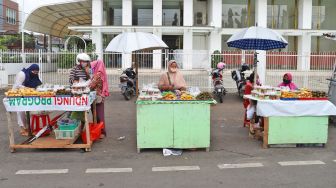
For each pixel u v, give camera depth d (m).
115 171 5.71
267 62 20.03
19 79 7.84
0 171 5.72
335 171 5.70
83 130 7.19
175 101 6.65
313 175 5.50
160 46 8.73
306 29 27.92
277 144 7.07
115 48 8.55
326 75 19.52
